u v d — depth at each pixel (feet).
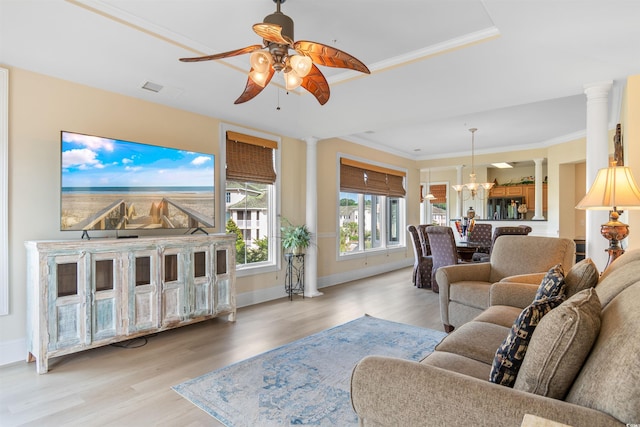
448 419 3.50
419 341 10.85
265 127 15.85
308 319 13.28
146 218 11.20
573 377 3.67
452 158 27.35
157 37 9.60
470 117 17.44
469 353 6.01
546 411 3.16
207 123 14.02
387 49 10.72
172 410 7.07
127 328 10.05
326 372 8.72
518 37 8.70
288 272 17.43
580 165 22.77
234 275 12.91
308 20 9.09
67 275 9.10
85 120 10.75
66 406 7.24
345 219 21.88
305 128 16.47
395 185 26.40
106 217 10.34
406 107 13.38
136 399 7.50
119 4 8.42
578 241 22.11
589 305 3.89
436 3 8.36
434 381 3.71
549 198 23.13
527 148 24.16
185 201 12.22
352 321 12.98
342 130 16.40
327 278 19.83
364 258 22.68
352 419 6.75
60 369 8.94
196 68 11.18
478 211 33.17
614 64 9.49
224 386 8.02
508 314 8.01
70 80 10.43
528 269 11.21
